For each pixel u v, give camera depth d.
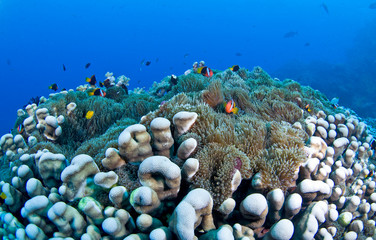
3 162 4.57
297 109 4.57
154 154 2.62
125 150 2.37
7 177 3.27
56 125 4.59
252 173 2.54
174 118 2.70
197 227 2.19
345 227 2.74
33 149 3.75
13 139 4.59
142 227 2.01
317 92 7.65
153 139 2.56
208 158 2.40
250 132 2.88
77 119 5.49
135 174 2.47
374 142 4.69
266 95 5.19
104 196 2.39
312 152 3.02
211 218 2.10
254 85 7.20
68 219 2.12
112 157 2.42
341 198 2.91
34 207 2.15
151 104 6.00
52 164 2.62
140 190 2.00
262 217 2.11
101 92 6.78
